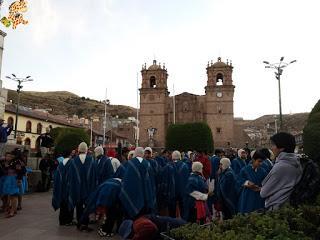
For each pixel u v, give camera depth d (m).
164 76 89.31
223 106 84.12
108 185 9.78
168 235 4.86
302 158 6.05
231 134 82.88
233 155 20.67
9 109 63.94
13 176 12.52
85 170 11.07
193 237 4.55
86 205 10.02
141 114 87.81
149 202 9.85
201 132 49.03
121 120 131.88
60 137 33.44
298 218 4.97
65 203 10.96
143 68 89.88
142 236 4.59
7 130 19.56
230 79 84.88
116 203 9.77
